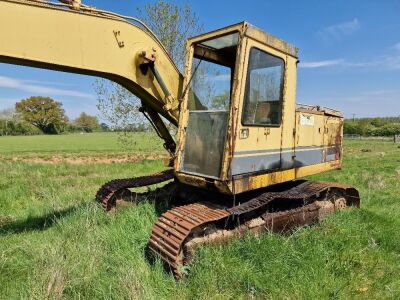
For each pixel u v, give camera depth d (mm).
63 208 6406
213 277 3832
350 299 3742
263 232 5020
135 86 4812
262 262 4203
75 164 16641
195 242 4168
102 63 4242
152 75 4918
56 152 28250
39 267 3887
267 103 4867
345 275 4199
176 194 6152
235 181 4391
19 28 3561
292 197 5199
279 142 5121
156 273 3961
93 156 23594
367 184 10375
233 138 4293
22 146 38156
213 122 4629
